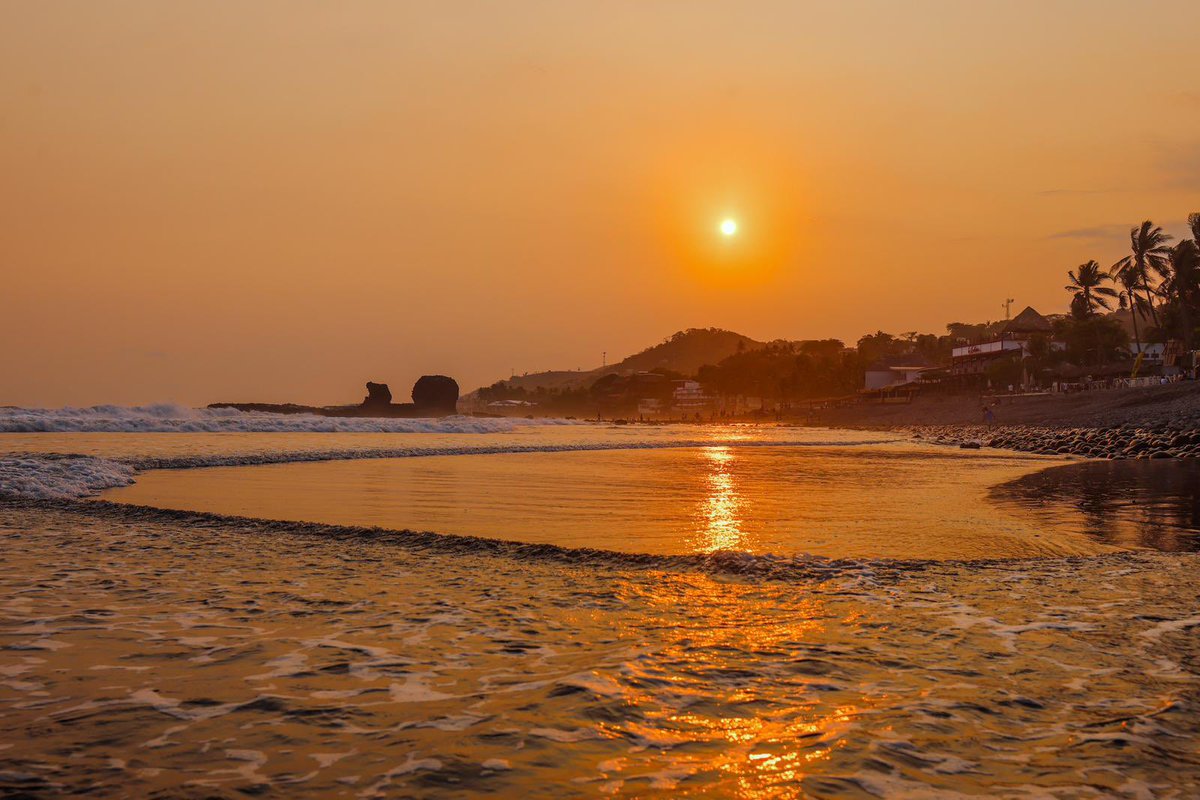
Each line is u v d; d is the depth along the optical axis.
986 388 122.94
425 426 63.31
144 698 5.31
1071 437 50.31
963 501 18.06
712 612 7.80
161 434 47.62
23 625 7.08
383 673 5.86
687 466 28.88
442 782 4.09
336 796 3.93
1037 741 4.70
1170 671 6.03
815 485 21.83
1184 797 4.00
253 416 70.94
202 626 7.14
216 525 12.88
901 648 6.58
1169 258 92.31
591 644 6.66
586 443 45.41
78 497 16.66
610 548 11.39
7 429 47.75
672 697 5.38
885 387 151.25
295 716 5.00
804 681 5.73
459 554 10.77
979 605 8.13
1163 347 102.44
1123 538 12.95
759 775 4.21
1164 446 37.72
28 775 4.11
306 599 8.23
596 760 4.38
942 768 4.32
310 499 16.94
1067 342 118.81
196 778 4.12
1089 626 7.33
